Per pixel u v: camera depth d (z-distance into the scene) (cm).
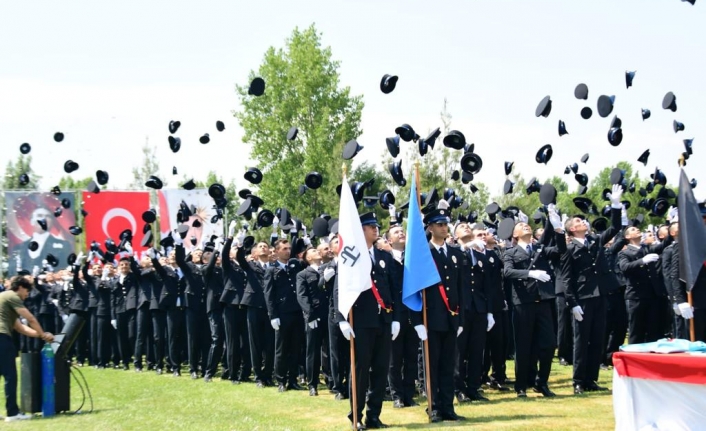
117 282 1962
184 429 1012
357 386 972
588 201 1215
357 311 977
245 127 3931
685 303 1134
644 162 1428
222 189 1484
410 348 1173
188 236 2623
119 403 1302
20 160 3231
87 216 2700
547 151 1225
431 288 1020
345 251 962
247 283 1497
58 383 1203
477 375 1184
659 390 745
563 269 1208
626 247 1418
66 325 1248
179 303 1694
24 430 1045
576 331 1195
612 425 923
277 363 1391
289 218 1436
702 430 723
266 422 1043
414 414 1079
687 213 946
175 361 1730
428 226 1098
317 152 3653
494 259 1275
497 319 1287
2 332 1155
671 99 1287
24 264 2703
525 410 1054
